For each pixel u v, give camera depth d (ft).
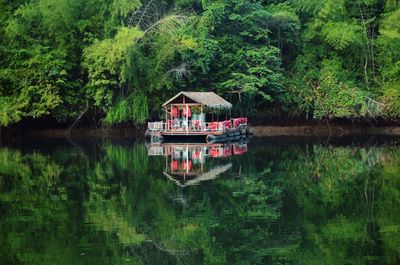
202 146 157.79
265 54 189.37
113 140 176.24
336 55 200.64
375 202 84.84
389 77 194.90
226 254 62.64
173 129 168.76
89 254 62.34
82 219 75.66
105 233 69.62
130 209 80.89
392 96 189.67
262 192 91.97
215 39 190.19
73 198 88.02
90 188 95.30
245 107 195.11
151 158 130.93
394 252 62.39
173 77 179.93
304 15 206.49
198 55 181.06
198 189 94.27
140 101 179.22
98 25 184.75
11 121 173.68
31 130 188.03
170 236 68.54
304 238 67.72
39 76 176.65
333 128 195.52
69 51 183.62
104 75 177.47
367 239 67.05
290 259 61.00
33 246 64.85
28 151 145.38
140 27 182.19
